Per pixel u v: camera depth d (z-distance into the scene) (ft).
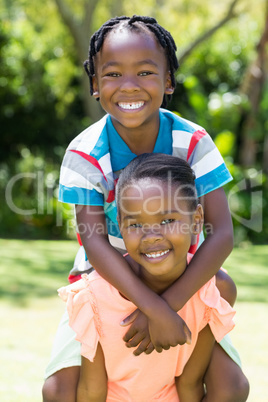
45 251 34.53
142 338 7.92
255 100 42.42
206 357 8.53
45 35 50.57
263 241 41.63
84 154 8.84
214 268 8.29
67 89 51.26
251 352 15.19
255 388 12.42
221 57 54.24
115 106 8.59
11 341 16.11
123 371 8.31
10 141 53.11
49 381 8.63
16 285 24.31
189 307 8.23
